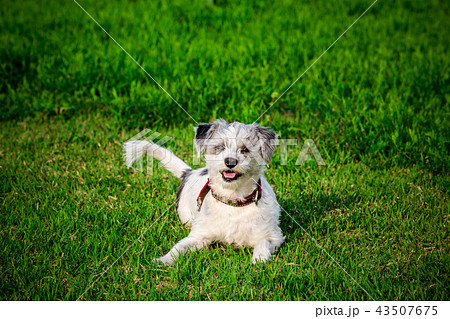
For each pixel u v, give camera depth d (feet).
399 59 27.89
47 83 23.61
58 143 19.81
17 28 31.73
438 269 11.84
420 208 14.93
